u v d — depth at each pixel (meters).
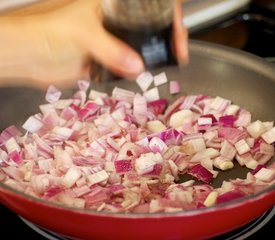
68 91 0.62
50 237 0.45
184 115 0.59
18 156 0.54
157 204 0.46
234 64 0.59
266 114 0.57
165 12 0.42
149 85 0.63
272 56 0.68
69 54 0.49
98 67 0.47
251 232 0.45
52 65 0.50
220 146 0.56
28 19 0.51
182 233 0.39
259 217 0.46
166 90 0.63
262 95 0.58
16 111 0.59
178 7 0.44
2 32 0.50
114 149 0.55
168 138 0.56
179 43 0.44
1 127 0.58
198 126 0.58
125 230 0.38
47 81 0.52
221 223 0.39
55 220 0.39
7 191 0.40
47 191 0.48
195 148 0.55
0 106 0.58
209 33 0.72
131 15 0.41
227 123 0.58
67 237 0.45
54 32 0.48
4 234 0.46
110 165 0.53
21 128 0.58
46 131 0.58
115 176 0.51
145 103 0.61
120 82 0.63
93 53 0.45
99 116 0.60
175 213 0.37
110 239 0.40
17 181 0.50
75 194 0.48
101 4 0.46
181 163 0.53
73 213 0.37
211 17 0.75
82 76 0.53
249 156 0.54
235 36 0.72
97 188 0.49
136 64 0.42
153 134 0.56
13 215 0.47
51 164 0.53
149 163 0.51
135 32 0.41
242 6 0.76
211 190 0.49
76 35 0.46
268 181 0.49
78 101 0.61
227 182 0.50
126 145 0.55
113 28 0.42
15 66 0.51
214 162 0.53
